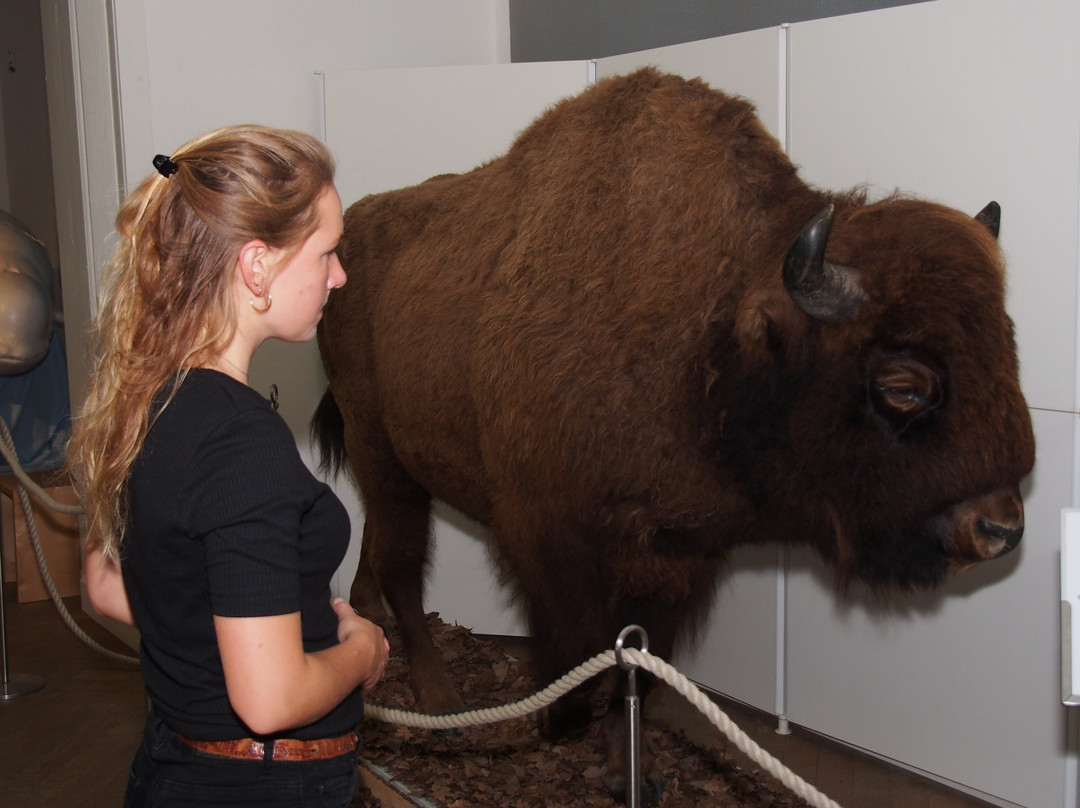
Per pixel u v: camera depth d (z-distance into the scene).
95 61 4.01
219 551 1.11
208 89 4.11
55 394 5.03
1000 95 2.66
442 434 2.99
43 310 4.25
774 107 3.22
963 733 2.92
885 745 3.13
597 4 4.43
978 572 2.84
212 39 4.09
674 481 2.33
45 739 3.46
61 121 4.42
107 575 1.49
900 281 2.01
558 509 2.48
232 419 1.16
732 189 2.34
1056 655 2.68
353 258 3.60
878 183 2.96
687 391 2.27
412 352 3.06
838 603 3.21
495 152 4.09
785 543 2.54
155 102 3.97
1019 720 2.78
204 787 1.30
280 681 1.10
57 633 4.65
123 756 3.32
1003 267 2.15
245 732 1.28
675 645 3.04
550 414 2.42
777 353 2.15
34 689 3.90
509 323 2.57
